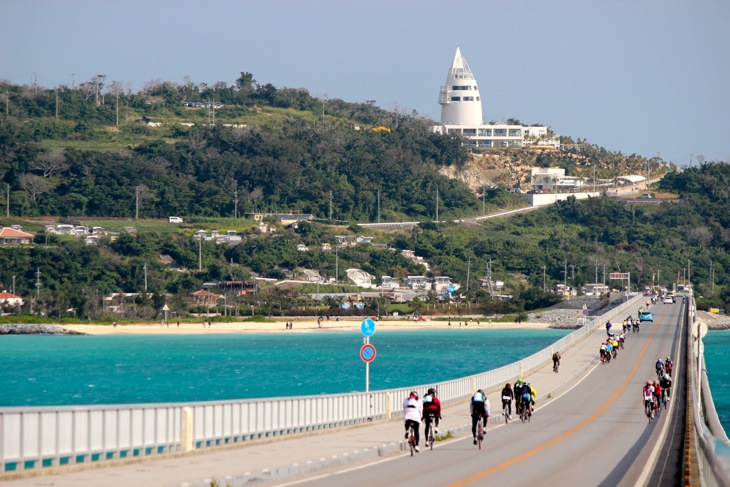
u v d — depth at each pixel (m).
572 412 126.69
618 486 59.31
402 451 80.81
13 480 55.41
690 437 93.44
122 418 65.81
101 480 55.97
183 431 71.69
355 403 102.69
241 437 79.94
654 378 179.00
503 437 94.69
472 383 140.88
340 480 60.75
